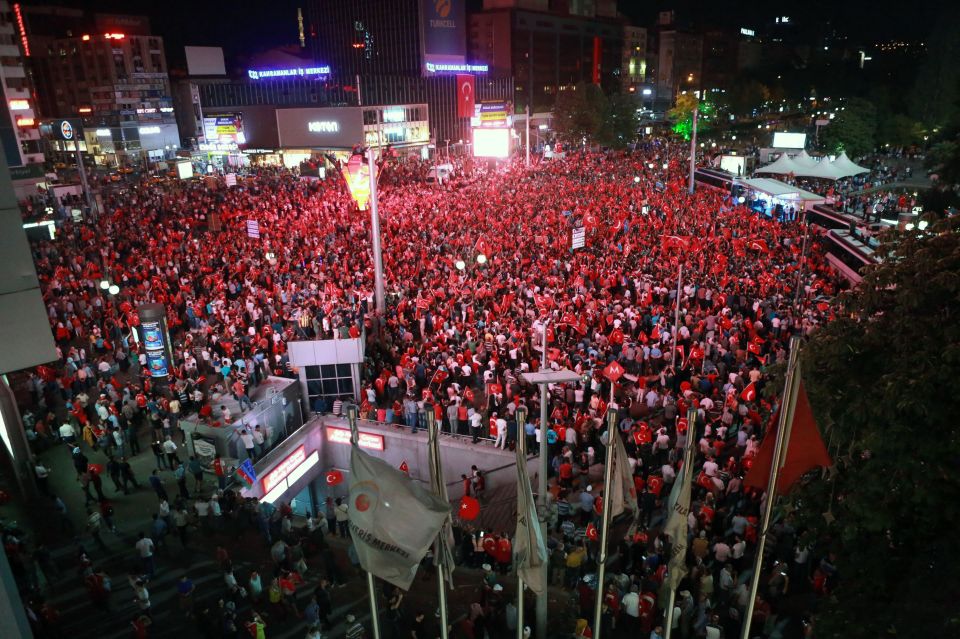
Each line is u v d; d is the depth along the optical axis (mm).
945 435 9484
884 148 93125
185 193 66312
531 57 148375
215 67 144875
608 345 25969
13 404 20266
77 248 44469
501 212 49031
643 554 16391
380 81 113125
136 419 24703
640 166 75688
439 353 26172
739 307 28953
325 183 70438
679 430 19844
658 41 192500
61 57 128500
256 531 19156
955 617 8672
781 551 15617
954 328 9664
